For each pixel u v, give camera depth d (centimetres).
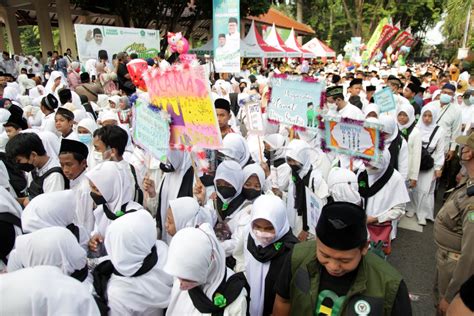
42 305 138
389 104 583
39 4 1819
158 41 1309
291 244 239
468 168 266
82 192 315
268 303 241
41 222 245
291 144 339
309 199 290
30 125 637
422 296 383
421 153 535
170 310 213
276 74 389
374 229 361
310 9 4512
